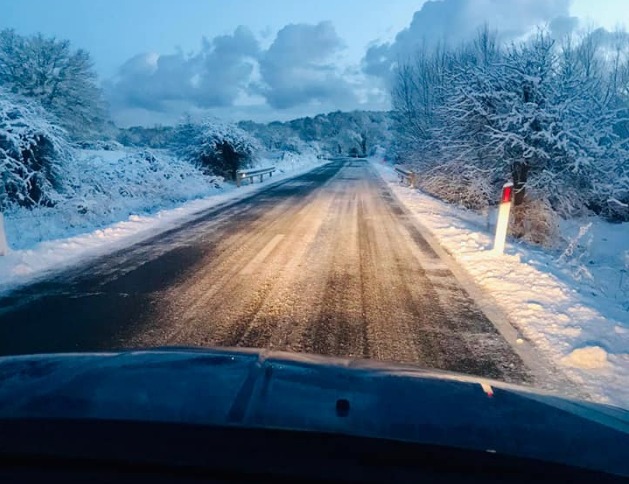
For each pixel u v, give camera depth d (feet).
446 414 4.91
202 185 60.85
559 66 41.83
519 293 17.62
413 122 91.97
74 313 14.49
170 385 5.17
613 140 42.04
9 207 32.60
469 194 48.91
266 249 24.66
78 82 99.45
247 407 4.57
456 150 49.73
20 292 16.63
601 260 35.99
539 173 40.16
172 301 15.81
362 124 416.87
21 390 4.92
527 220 40.42
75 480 3.59
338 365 6.47
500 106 41.75
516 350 12.47
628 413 6.37
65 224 32.24
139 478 3.62
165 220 35.04
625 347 12.84
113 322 13.78
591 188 41.50
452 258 23.66
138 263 21.27
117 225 31.55
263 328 13.55
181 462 3.72
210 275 19.26
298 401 4.84
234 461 3.76
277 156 153.28
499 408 5.31
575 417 5.37
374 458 3.90
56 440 3.93
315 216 37.83
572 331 13.80
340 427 4.29
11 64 91.45
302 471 3.70
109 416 4.26
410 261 22.68
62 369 5.72
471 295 17.39
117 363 6.02
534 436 4.63
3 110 32.63
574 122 39.24
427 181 64.95
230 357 6.48
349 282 18.62
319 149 330.75
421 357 11.88
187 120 78.74
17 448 3.84
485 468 3.92
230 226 32.24
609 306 17.15
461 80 47.70
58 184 36.76
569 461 4.17
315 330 13.51
